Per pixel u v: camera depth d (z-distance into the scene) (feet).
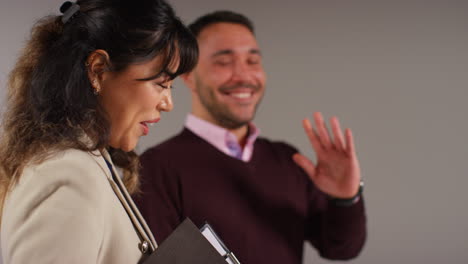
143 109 2.30
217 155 4.28
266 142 4.85
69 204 1.85
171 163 4.13
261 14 6.87
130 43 2.17
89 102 2.16
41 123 2.11
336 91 6.95
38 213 1.82
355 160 4.42
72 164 2.00
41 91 2.15
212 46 4.39
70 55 2.15
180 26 2.39
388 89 6.92
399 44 6.88
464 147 6.89
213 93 4.36
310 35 6.92
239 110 4.38
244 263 4.07
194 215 4.03
